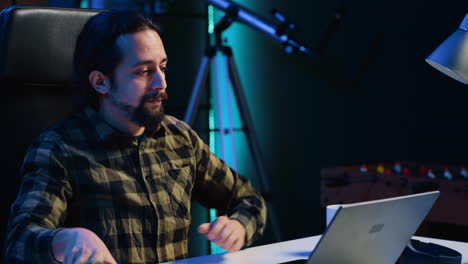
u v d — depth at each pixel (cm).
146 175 125
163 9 320
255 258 113
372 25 277
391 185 220
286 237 325
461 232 213
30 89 139
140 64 117
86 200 118
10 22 132
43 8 137
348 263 94
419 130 261
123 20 119
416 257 107
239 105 285
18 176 138
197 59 344
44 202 109
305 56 307
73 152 118
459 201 201
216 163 145
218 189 144
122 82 118
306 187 312
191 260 111
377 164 256
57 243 93
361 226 89
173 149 133
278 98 325
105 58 118
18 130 137
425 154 259
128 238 119
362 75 282
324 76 300
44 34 136
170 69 332
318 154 305
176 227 126
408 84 264
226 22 283
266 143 336
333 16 285
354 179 233
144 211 122
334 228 85
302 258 112
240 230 124
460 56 118
